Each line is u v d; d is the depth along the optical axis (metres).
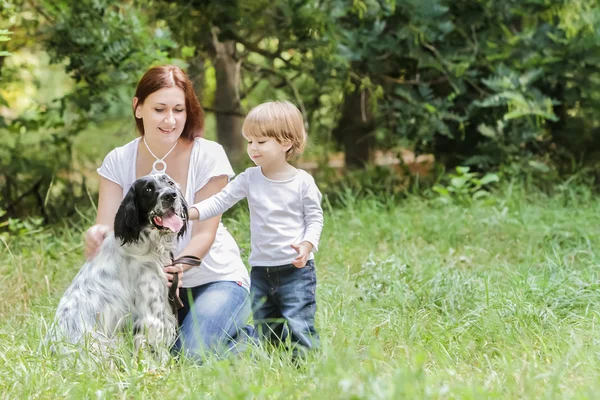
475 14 13.24
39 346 5.89
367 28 12.96
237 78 13.59
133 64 11.37
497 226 10.49
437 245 9.93
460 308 7.02
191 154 6.46
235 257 6.62
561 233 9.91
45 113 12.99
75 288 6.01
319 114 14.44
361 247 9.76
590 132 14.00
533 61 12.98
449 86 13.75
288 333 5.91
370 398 4.43
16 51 12.84
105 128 15.21
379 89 12.93
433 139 13.49
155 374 5.37
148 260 5.95
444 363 5.44
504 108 13.27
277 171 6.04
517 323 6.36
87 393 5.14
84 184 12.98
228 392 4.86
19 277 8.27
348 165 14.87
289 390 4.80
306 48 12.64
